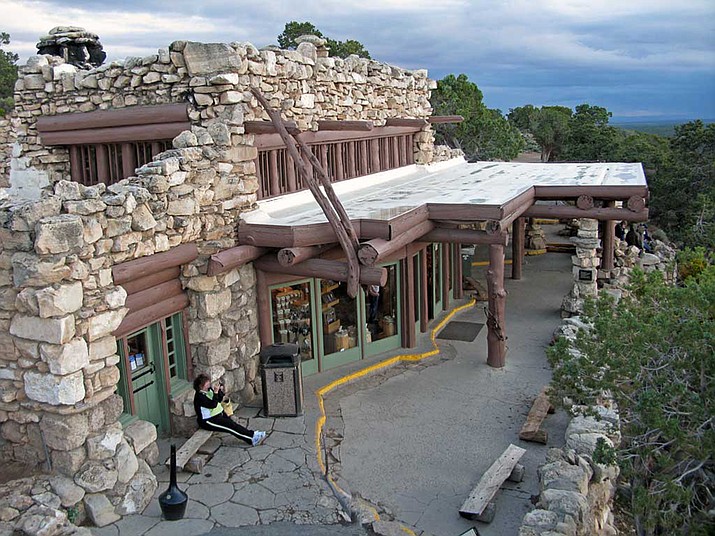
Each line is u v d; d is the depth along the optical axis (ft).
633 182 46.14
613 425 28.78
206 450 28.68
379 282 30.01
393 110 52.60
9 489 22.56
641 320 28.12
